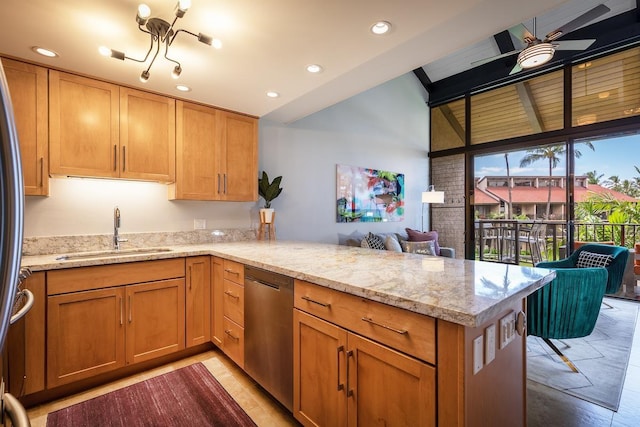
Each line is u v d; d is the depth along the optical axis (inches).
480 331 39.7
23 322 67.3
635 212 151.3
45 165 81.1
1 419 21.2
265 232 134.4
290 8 59.9
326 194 168.2
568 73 169.3
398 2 59.3
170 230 112.9
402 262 69.1
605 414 67.3
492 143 202.5
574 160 167.5
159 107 100.0
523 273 56.8
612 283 109.6
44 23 63.4
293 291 62.3
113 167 91.0
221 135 113.6
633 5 148.3
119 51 74.3
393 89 212.4
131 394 75.5
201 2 57.6
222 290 90.0
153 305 85.8
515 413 50.3
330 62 80.9
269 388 69.3
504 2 71.6
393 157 210.2
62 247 92.4
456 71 221.1
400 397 42.6
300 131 157.0
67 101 84.3
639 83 148.6
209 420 66.6
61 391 74.5
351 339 49.4
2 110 16.7
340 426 51.7
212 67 83.1
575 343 104.4
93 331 76.8
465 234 217.0
